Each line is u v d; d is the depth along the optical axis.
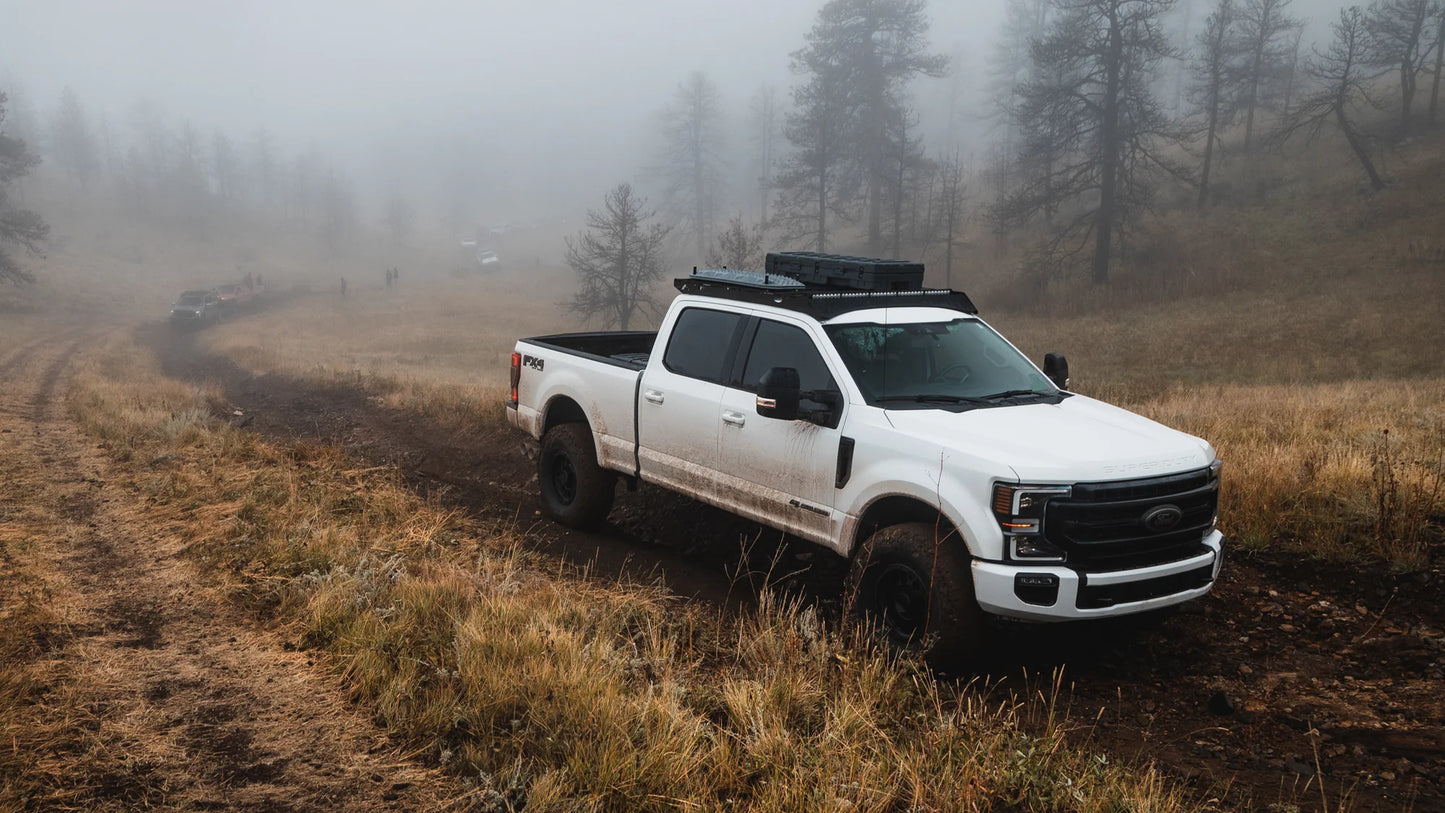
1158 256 46.38
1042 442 4.23
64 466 8.47
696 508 7.07
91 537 5.97
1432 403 11.52
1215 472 4.45
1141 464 4.18
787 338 5.21
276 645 4.25
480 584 4.93
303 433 12.20
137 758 3.21
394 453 10.25
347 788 3.09
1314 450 7.32
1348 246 40.78
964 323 5.44
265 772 3.17
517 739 3.35
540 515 7.27
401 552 5.69
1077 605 3.98
